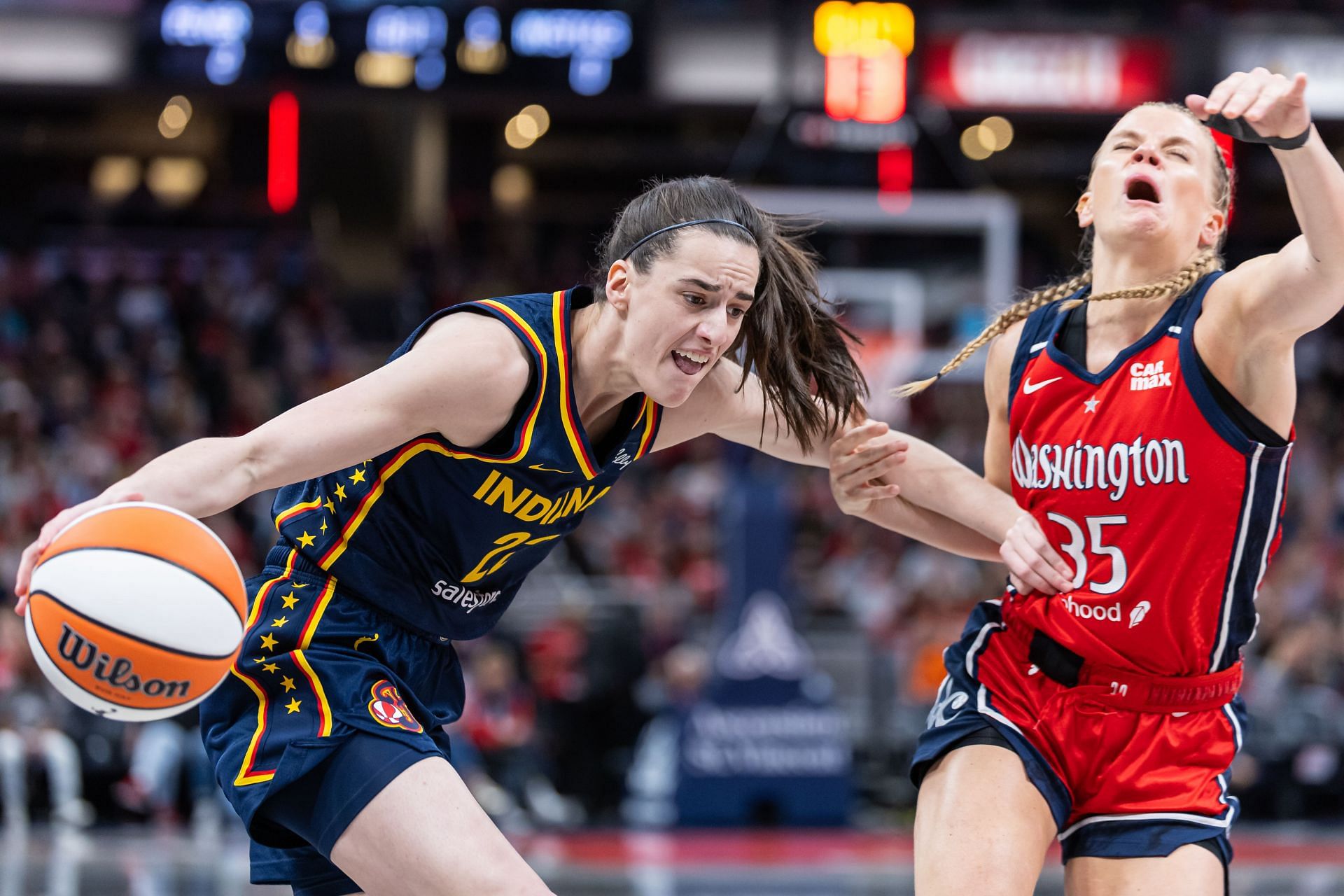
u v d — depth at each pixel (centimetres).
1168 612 366
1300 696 1188
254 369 1972
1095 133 2500
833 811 1116
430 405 330
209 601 311
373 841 338
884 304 1459
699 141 2831
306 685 356
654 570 1353
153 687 308
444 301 2317
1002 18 1611
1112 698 373
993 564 1355
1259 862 959
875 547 1498
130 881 816
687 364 345
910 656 1225
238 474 314
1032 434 386
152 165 2791
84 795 1092
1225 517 361
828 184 1442
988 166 2639
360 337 2353
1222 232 391
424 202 2608
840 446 404
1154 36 1617
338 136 2495
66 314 2028
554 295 359
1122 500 367
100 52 1575
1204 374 357
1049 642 381
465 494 355
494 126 2728
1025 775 370
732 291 339
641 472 1714
